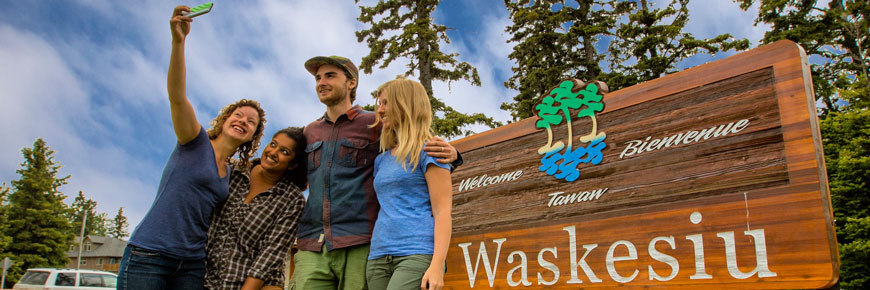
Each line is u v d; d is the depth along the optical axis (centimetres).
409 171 255
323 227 295
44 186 4016
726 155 270
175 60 267
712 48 1803
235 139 323
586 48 2133
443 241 233
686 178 281
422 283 223
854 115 1356
